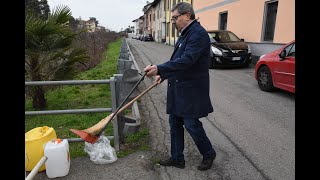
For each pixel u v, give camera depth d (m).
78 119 5.06
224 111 5.47
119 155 3.59
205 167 3.23
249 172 3.21
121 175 3.17
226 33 11.80
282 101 6.14
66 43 5.19
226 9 15.42
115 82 3.59
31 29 4.63
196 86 2.89
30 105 6.09
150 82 8.21
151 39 49.53
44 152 3.04
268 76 6.90
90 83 3.60
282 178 3.09
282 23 10.38
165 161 3.36
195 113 2.93
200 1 20.41
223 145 3.92
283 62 6.20
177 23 2.86
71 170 3.27
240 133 4.36
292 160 3.47
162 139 4.09
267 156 3.59
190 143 3.97
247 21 13.02
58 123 4.89
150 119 5.00
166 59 15.38
